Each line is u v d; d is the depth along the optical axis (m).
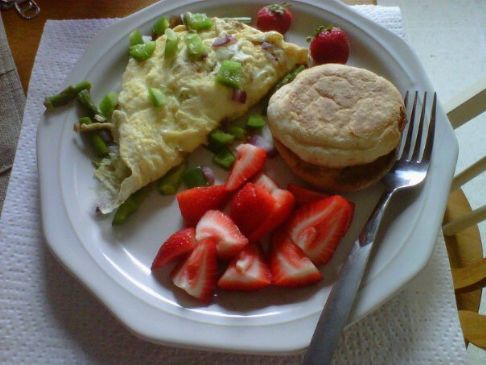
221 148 0.35
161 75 0.36
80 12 0.42
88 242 0.30
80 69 0.37
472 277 0.34
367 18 0.39
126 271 0.30
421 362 0.28
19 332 0.29
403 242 0.29
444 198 0.31
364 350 0.28
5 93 0.39
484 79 0.36
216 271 0.29
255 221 0.30
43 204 0.31
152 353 0.28
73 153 0.34
